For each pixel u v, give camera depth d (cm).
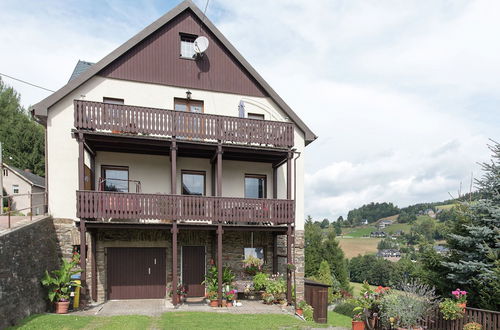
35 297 1050
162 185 1475
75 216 1301
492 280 1182
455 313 1041
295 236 1550
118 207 1191
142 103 1438
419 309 1013
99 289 1348
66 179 1305
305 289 1555
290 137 1429
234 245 1498
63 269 1115
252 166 1594
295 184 1531
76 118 1191
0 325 848
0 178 1345
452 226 1473
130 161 1445
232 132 1355
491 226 1312
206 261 1490
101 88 1390
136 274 1420
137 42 1435
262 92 1614
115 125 1233
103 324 938
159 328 937
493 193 1357
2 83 3959
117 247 1409
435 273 1437
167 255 1451
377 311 1130
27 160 3303
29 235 1043
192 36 1541
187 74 1515
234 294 1318
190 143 1303
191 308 1231
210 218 1278
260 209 1337
